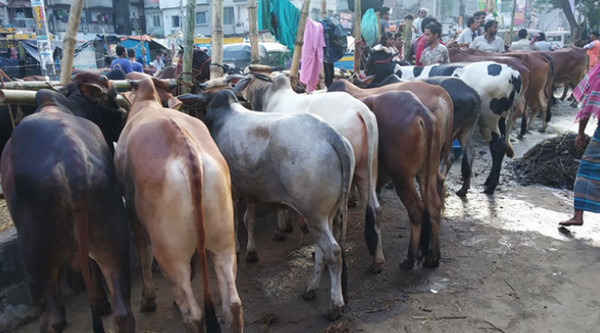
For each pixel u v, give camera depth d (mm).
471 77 6156
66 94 3695
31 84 4125
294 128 3346
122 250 2748
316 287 3811
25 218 2525
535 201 5988
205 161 2699
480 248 4672
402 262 4312
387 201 6184
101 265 2748
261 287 4055
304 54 7090
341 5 26031
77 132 2746
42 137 2625
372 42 9727
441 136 4668
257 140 3541
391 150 4191
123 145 2986
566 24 39625
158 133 2777
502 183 6785
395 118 4145
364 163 4039
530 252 4555
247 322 3541
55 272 2637
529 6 36969
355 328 3428
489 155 8188
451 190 6484
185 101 4234
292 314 3637
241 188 3760
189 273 2734
